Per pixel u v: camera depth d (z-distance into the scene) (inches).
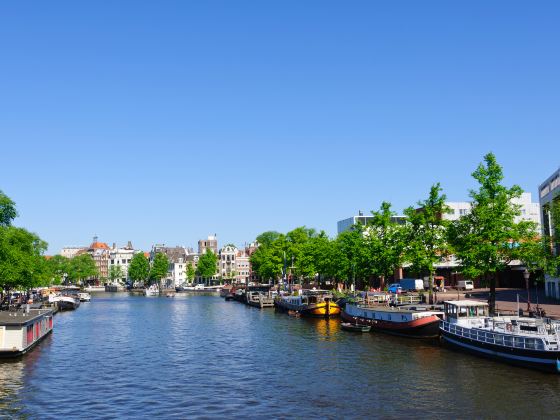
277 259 5152.6
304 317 3449.8
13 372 1723.7
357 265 3348.9
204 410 1270.9
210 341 2427.4
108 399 1384.1
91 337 2630.4
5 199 3061.0
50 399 1386.6
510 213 2161.7
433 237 2623.0
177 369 1763.0
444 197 2608.3
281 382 1530.5
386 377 1542.8
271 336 2527.1
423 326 2177.7
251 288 5846.5
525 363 1573.6
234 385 1513.3
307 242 4899.1
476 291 4008.4
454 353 1877.5
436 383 1448.1
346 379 1535.4
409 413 1202.0
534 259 2140.7
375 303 3002.0
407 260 2664.9
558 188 2906.0
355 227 3661.4
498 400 1274.6
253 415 1219.9
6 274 2844.5
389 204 3068.4
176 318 3681.1
